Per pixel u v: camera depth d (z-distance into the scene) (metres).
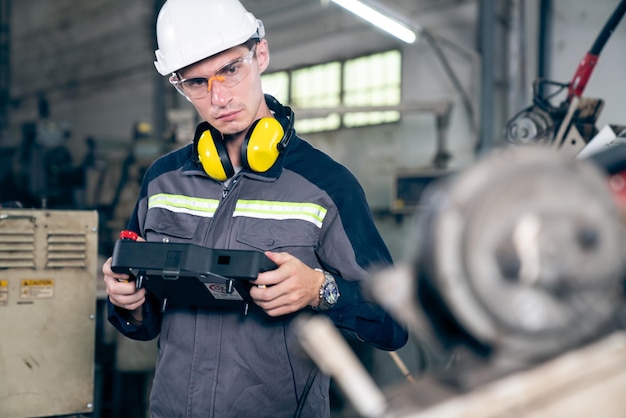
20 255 1.82
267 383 1.29
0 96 9.33
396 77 4.96
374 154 5.13
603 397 0.46
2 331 1.79
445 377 0.50
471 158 4.40
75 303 1.89
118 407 2.99
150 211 1.41
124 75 8.02
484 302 0.45
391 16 3.90
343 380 0.51
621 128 1.37
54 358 1.86
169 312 1.35
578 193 0.47
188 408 1.29
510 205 0.45
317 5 5.60
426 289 0.49
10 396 1.80
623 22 3.45
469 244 0.45
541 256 0.46
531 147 0.48
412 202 4.47
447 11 4.57
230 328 1.29
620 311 0.49
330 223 1.33
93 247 1.92
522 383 0.45
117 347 2.92
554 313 0.47
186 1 1.33
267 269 1.15
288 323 1.29
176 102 7.54
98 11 8.34
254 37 1.34
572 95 1.81
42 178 6.75
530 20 4.11
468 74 4.44
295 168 1.35
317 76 5.65
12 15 9.37
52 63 8.99
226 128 1.31
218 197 1.36
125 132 7.97
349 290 1.28
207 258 1.13
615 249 0.47
